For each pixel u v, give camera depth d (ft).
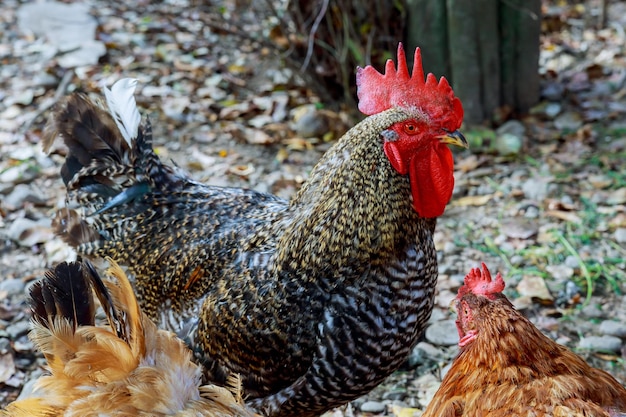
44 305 11.02
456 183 22.40
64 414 10.38
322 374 12.21
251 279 12.38
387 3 24.56
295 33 25.90
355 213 11.86
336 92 26.09
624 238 20.01
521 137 24.26
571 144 23.99
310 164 23.61
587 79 27.37
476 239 20.33
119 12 29.58
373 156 11.85
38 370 16.40
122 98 14.21
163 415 10.37
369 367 12.32
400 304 12.09
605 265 19.22
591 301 18.20
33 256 19.93
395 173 11.87
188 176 14.55
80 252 14.32
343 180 11.96
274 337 12.15
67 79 27.22
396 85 12.30
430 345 16.94
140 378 10.52
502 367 10.68
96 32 30.42
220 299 12.50
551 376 10.51
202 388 10.96
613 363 16.26
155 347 10.90
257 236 12.75
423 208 12.19
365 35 24.75
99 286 11.07
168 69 28.43
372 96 12.53
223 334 12.42
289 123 25.68
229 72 28.50
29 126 25.09
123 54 29.43
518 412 10.03
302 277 12.06
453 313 17.79
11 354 16.55
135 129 14.03
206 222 13.43
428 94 12.01
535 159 23.50
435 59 24.72
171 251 13.33
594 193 21.80
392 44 24.91
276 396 12.61
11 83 27.37
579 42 30.07
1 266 19.54
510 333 10.80
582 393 10.23
